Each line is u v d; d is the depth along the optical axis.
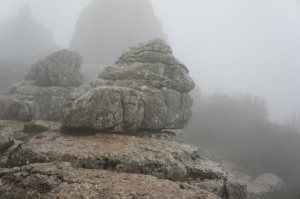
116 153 16.72
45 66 37.84
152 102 24.19
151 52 27.56
